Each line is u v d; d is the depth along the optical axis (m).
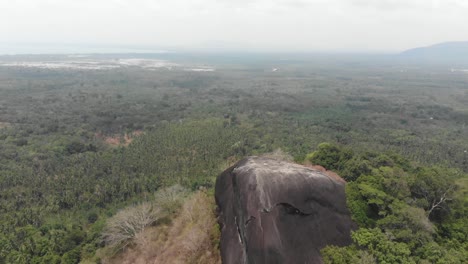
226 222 21.59
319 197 20.27
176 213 31.84
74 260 31.12
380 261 17.58
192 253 22.83
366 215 21.34
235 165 23.80
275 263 17.02
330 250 17.94
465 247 20.11
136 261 25.86
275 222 18.05
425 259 17.83
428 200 23.33
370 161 29.50
